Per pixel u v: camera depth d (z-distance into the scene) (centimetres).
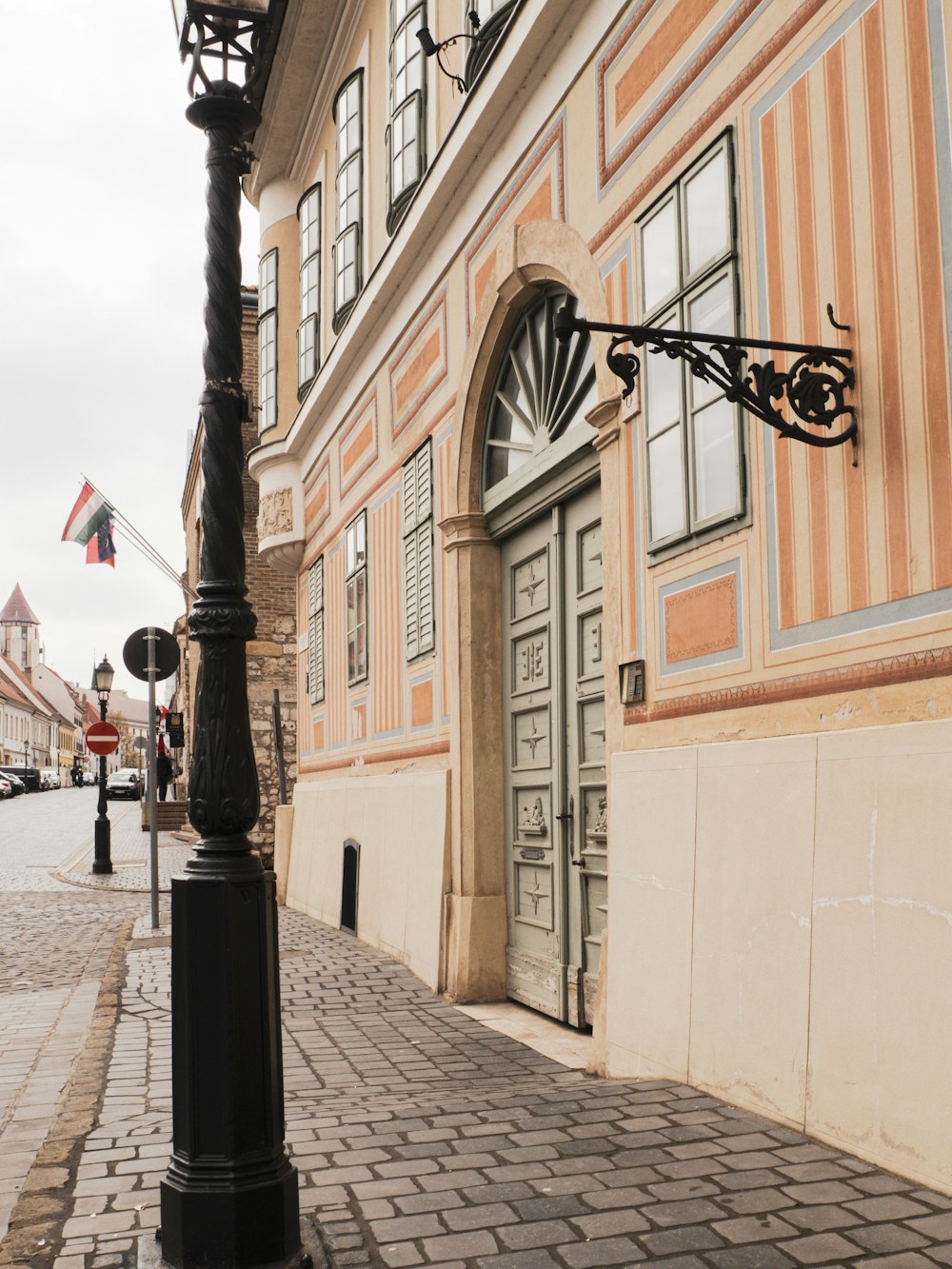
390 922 960
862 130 386
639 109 553
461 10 830
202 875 305
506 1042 642
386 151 1070
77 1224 336
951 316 344
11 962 973
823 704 404
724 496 468
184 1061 303
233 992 301
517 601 779
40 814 4497
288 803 1866
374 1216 325
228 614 320
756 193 449
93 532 2206
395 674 1016
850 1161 358
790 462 423
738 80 464
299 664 1540
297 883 1391
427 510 914
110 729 1922
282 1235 297
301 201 1440
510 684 790
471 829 791
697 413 491
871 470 379
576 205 628
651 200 537
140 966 901
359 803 1120
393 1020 709
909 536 362
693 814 476
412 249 937
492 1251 297
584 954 656
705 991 458
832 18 402
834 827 386
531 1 646
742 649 455
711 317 482
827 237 404
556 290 689
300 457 1507
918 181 359
